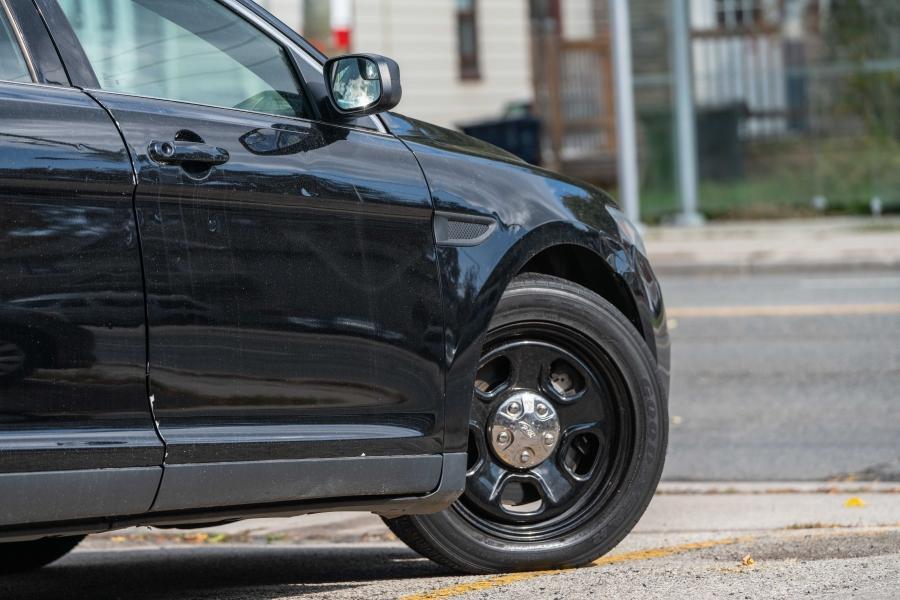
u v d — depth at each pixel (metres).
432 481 8.62
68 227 7.26
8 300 7.07
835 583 8.36
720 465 14.45
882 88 39.94
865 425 16.14
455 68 52.53
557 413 9.26
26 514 7.14
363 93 8.37
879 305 25.36
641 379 9.34
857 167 39.94
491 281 8.80
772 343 21.83
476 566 9.12
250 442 7.84
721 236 36.22
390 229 8.43
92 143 7.36
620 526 9.35
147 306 7.50
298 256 8.05
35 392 7.16
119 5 7.90
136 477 7.45
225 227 7.79
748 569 8.93
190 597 9.16
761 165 40.44
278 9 39.75
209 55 8.20
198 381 7.68
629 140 35.41
